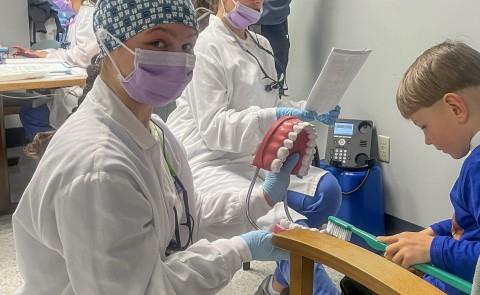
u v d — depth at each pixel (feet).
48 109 9.43
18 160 11.51
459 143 4.34
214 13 6.42
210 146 5.92
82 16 9.62
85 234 3.19
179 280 3.47
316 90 5.43
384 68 7.94
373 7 7.96
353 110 8.62
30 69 8.36
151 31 3.40
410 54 7.49
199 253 3.68
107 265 3.22
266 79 6.45
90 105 3.51
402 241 4.09
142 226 3.35
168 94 3.58
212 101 5.84
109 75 3.57
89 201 3.16
